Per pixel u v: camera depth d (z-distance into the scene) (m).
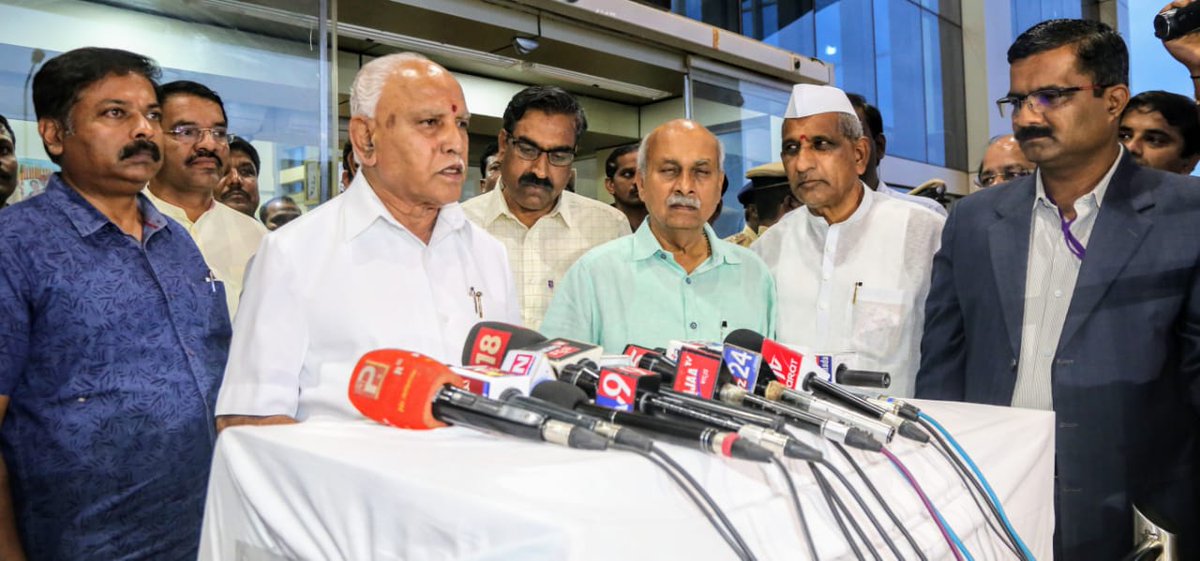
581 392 0.86
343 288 1.43
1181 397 1.57
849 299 2.03
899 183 8.80
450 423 0.85
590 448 0.73
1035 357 1.68
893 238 2.04
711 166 1.87
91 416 1.54
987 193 1.86
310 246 1.44
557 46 3.49
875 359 1.98
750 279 2.04
